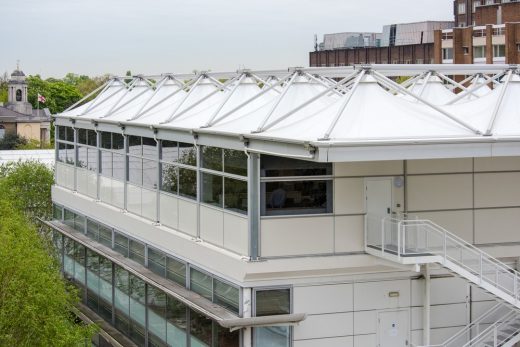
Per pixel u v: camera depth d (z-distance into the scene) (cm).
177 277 3428
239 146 2888
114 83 4922
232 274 2905
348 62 11119
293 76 3191
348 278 2936
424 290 3012
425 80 3606
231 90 3462
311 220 2875
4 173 5738
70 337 2992
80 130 4681
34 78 17938
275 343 2869
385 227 2831
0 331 2903
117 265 4112
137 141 3875
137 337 3850
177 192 3462
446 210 3084
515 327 3012
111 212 4172
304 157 2572
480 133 2691
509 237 3181
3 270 2942
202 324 3152
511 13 9938
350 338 2948
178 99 3991
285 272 2842
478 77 4019
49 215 5575
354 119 2694
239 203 2928
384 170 2969
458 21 12462
